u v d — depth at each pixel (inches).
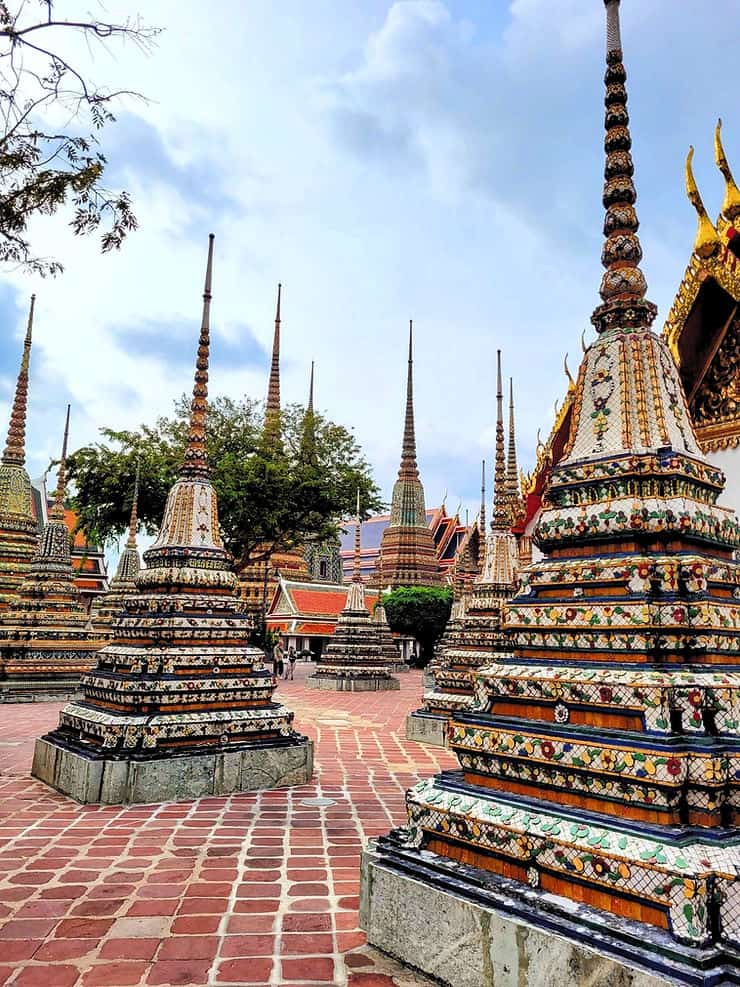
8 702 837.8
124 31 244.2
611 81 258.5
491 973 175.8
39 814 353.1
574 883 177.6
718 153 475.2
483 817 201.2
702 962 145.6
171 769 387.5
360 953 205.2
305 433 1346.0
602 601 207.5
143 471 1179.3
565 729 197.9
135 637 438.9
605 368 243.3
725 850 163.9
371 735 658.2
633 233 252.7
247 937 214.2
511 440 926.4
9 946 206.1
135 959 199.0
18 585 1029.8
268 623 1825.8
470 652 618.8
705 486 226.7
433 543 2336.4
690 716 180.4
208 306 509.7
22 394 1124.5
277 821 346.9
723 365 473.7
